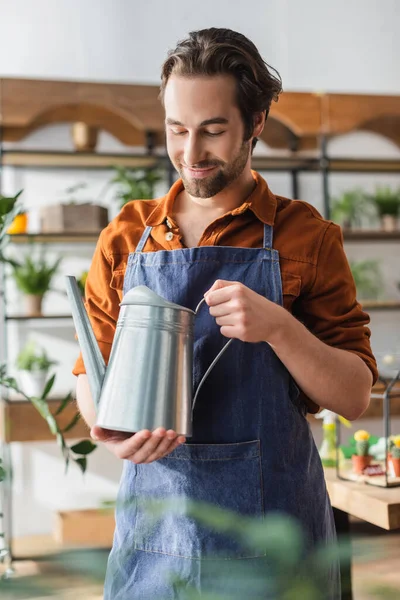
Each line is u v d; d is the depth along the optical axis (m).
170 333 1.07
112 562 1.19
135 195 4.07
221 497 1.16
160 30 4.32
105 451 4.21
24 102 3.88
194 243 1.28
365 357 1.22
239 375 1.18
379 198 4.55
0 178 4.00
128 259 1.28
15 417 3.64
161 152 4.39
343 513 1.93
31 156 4.06
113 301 1.28
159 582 1.13
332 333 1.24
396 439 2.02
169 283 1.22
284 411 1.20
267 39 4.48
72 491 4.16
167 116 1.13
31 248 4.23
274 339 1.07
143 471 1.20
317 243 1.25
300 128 4.23
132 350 1.07
